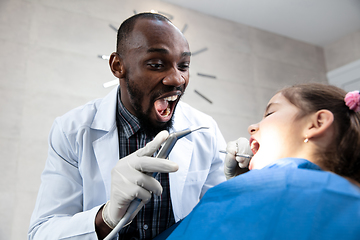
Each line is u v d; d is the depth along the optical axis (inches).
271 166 26.4
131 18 40.3
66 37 111.6
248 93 138.6
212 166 51.9
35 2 110.9
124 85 41.8
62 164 42.6
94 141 43.4
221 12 142.0
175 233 25.7
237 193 24.0
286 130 28.7
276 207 21.7
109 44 117.3
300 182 22.4
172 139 29.8
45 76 104.9
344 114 27.6
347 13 143.9
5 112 97.4
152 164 29.1
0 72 100.3
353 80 153.6
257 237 21.2
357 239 19.3
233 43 143.3
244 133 131.6
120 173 30.6
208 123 52.1
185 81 39.3
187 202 45.3
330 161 27.0
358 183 25.6
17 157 95.1
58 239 34.4
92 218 33.9
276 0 135.3
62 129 43.6
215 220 23.3
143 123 40.6
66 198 40.8
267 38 152.8
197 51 133.9
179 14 135.7
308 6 139.0
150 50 36.8
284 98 30.3
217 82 133.3
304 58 159.3
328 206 20.7
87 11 117.7
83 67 110.6
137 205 30.5
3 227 88.9
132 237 41.1
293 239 20.1
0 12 105.7
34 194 94.3
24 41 105.8
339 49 160.9
